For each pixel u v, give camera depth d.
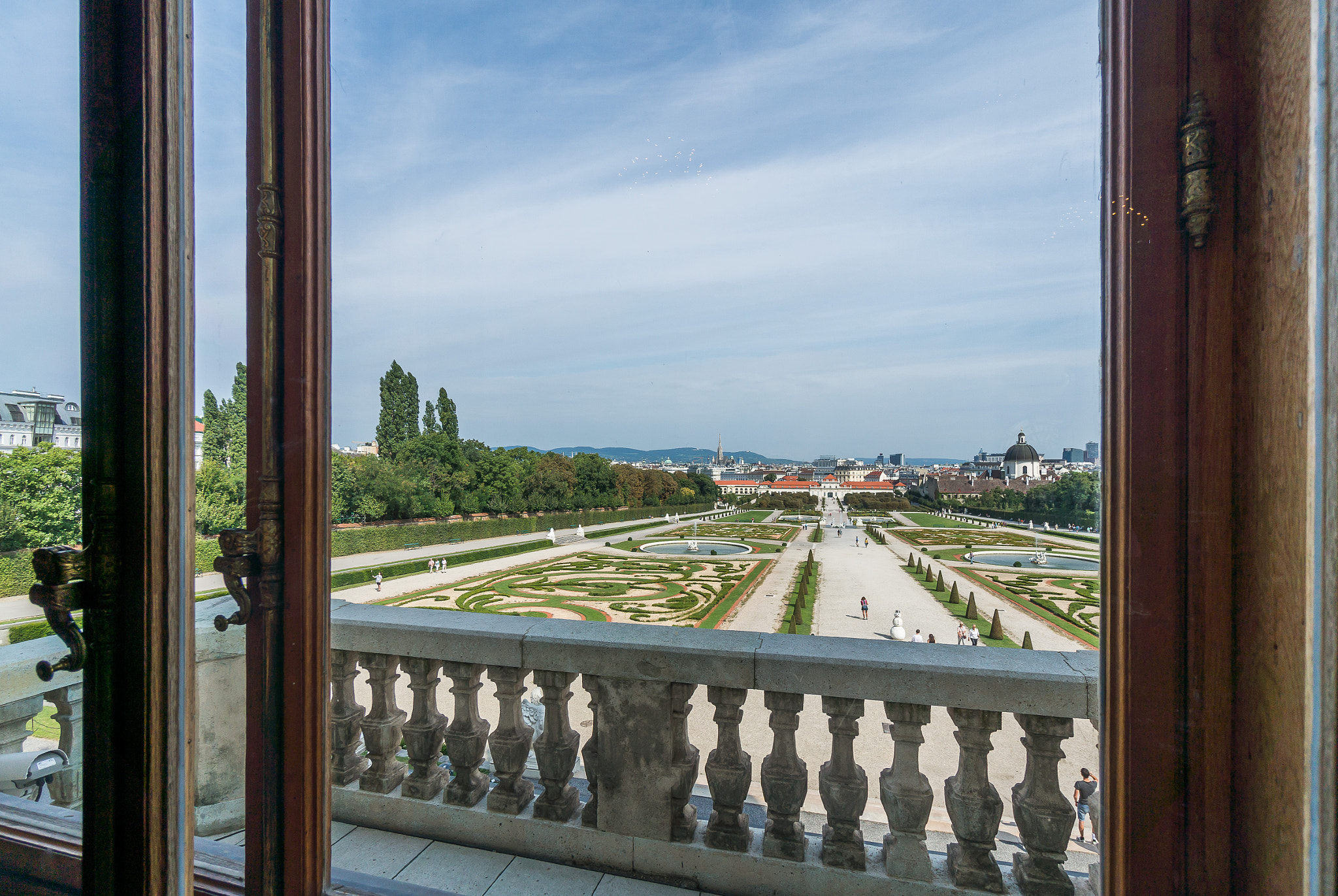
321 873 2.24
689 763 2.94
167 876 1.79
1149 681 1.52
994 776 4.07
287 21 2.12
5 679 2.42
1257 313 1.38
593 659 2.96
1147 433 1.51
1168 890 1.51
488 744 3.29
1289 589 1.29
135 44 1.70
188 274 1.84
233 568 2.05
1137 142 1.50
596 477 78.88
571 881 2.91
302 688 2.16
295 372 2.13
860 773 2.77
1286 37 1.27
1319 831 1.17
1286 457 1.30
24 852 2.30
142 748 1.74
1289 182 1.27
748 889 2.81
